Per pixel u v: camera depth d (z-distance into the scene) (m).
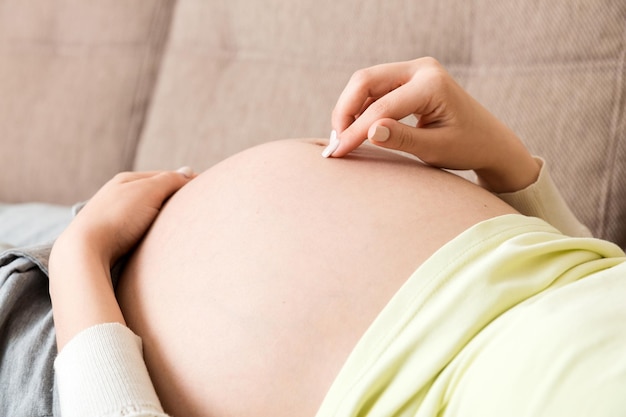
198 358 0.64
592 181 1.13
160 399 0.66
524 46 1.20
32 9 1.80
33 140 1.74
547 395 0.47
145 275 0.74
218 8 1.57
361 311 0.62
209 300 0.67
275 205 0.71
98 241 0.75
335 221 0.68
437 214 0.68
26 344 0.72
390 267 0.64
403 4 1.33
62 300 0.68
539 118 1.17
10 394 0.71
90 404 0.58
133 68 1.67
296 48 1.45
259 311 0.64
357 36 1.38
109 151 1.67
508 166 0.85
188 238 0.73
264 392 0.61
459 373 0.53
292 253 0.66
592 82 1.14
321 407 0.57
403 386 0.55
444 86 0.74
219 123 1.51
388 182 0.72
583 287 0.54
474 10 1.25
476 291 0.57
